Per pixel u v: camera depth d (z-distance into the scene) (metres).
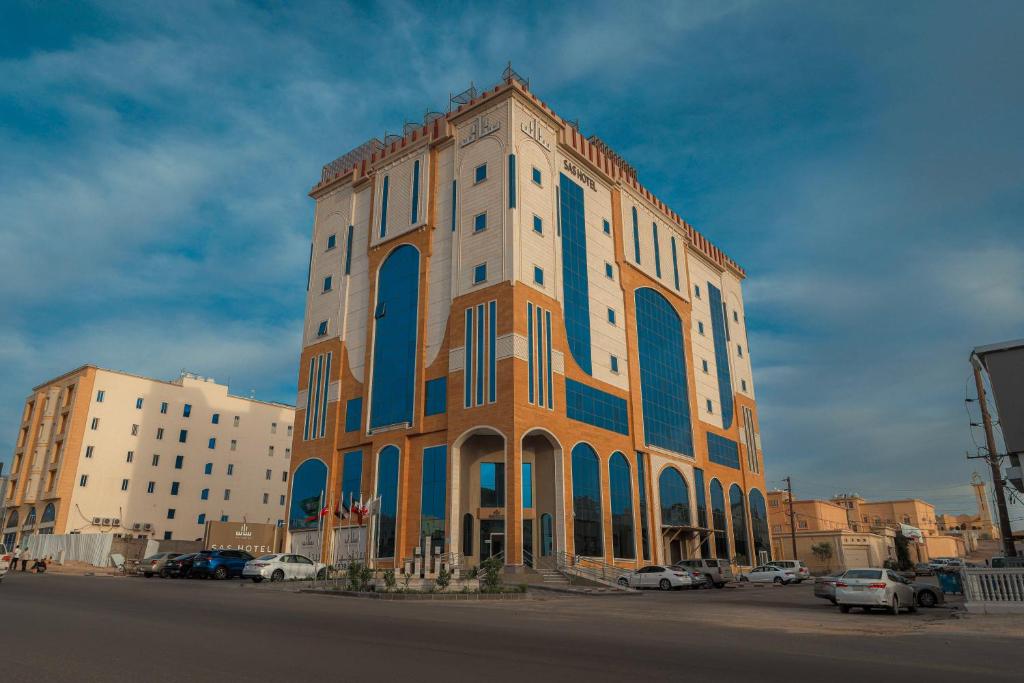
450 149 48.09
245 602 18.97
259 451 81.88
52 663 8.57
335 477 46.84
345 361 49.44
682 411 55.56
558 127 48.62
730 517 59.16
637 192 56.75
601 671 9.10
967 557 107.00
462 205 45.56
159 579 36.72
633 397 49.25
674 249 60.66
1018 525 29.70
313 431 49.38
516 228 42.59
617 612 19.56
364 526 43.31
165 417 74.81
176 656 9.32
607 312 49.31
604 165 53.06
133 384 73.12
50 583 25.81
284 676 8.21
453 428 40.88
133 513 70.25
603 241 50.94
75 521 66.00
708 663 9.96
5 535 70.81
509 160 43.97
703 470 56.44
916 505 107.06
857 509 110.81
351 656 9.78
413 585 27.03
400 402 44.50
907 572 65.44
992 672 9.62
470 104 47.09
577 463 42.47
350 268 51.91
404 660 9.58
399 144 51.28
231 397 80.75
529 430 39.38
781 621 17.66
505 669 9.09
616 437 46.62
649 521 47.78
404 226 48.50
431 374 43.50
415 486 41.75
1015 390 24.83
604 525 43.00
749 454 65.25
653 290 55.81
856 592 20.91
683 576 37.19
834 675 9.16
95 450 68.81
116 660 8.89
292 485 49.38
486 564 28.17
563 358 43.56
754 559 60.34
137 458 71.69
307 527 47.09
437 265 45.94
